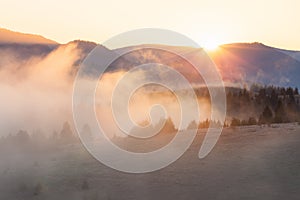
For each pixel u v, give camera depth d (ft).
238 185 169.27
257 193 159.94
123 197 174.19
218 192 166.30
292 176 169.68
